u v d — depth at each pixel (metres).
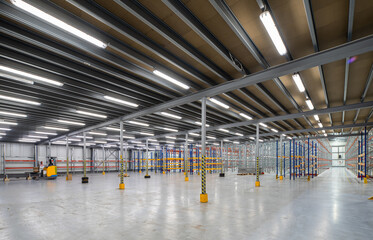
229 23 5.83
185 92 11.30
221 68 9.23
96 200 10.12
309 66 7.65
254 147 34.06
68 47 7.36
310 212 7.52
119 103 12.87
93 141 30.81
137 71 8.84
